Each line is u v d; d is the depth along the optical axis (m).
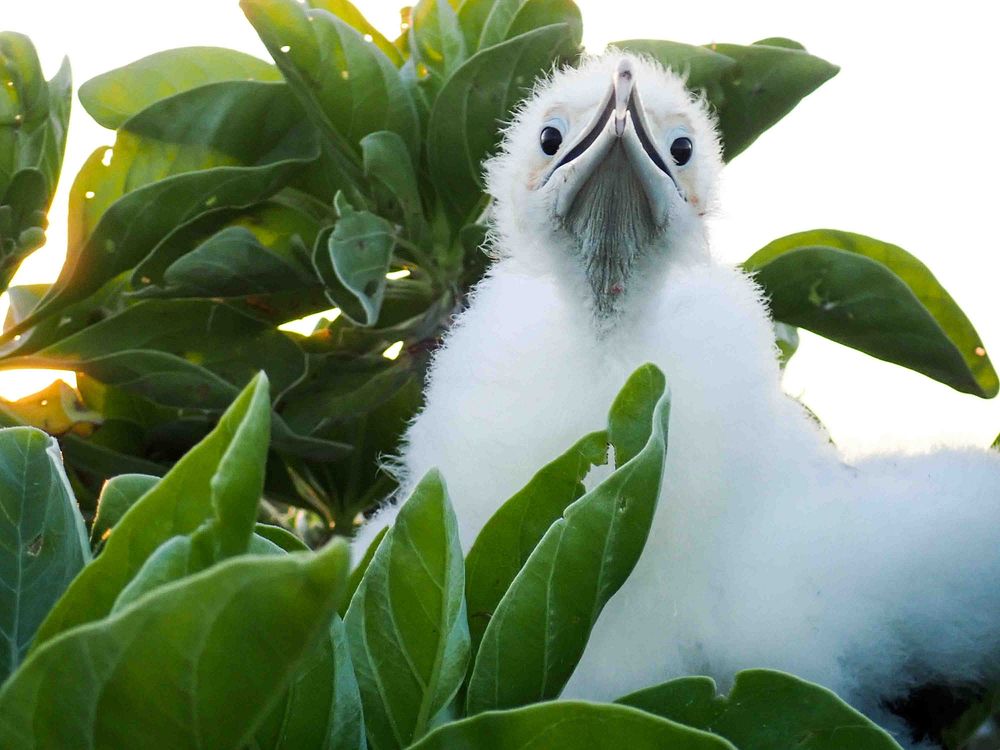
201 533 0.43
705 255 0.88
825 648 0.74
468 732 0.46
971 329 1.00
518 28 0.94
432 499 0.51
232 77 1.00
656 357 0.80
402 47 1.06
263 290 0.92
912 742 0.76
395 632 0.52
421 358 0.96
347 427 1.00
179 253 0.92
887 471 0.84
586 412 0.80
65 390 1.01
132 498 0.58
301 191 0.94
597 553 0.52
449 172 0.93
